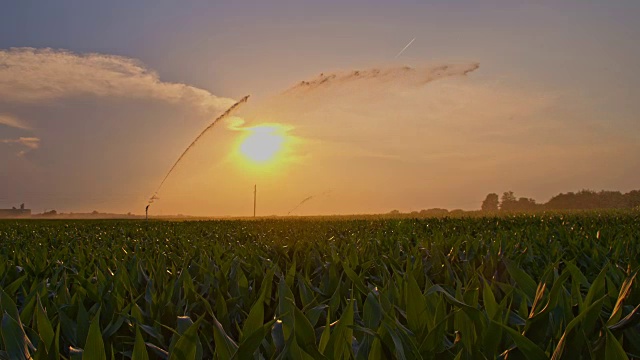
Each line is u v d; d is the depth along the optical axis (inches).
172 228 451.5
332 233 328.8
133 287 116.3
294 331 60.1
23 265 154.9
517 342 60.4
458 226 426.6
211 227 464.1
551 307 70.7
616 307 76.5
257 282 125.0
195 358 61.3
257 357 62.6
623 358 54.7
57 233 387.9
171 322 90.0
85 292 107.7
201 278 131.6
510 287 97.3
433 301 85.7
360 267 143.9
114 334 84.4
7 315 64.6
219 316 88.8
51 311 93.0
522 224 455.2
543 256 168.2
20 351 62.9
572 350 64.2
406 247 194.2
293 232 310.2
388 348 64.9
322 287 115.6
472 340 68.2
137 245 214.8
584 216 603.2
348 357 61.9
